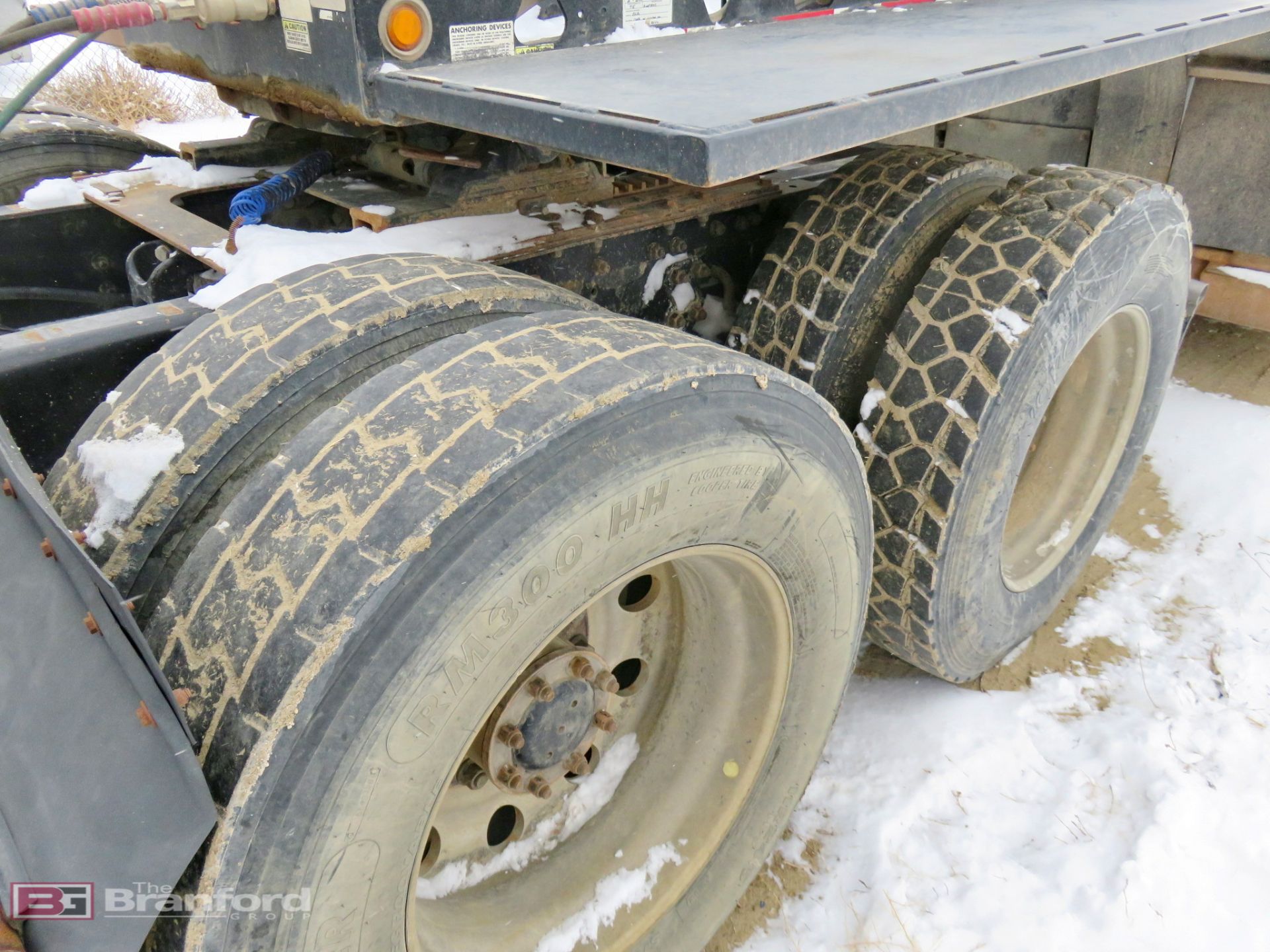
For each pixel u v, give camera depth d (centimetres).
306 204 270
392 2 179
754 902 229
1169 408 438
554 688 171
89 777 116
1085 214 224
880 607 243
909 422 223
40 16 164
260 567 125
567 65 186
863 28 240
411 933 144
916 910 223
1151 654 304
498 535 123
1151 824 237
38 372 171
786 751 204
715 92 150
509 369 138
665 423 138
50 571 138
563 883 195
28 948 112
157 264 278
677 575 187
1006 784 256
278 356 156
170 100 1031
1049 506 302
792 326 240
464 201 221
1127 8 269
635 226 229
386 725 118
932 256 245
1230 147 384
